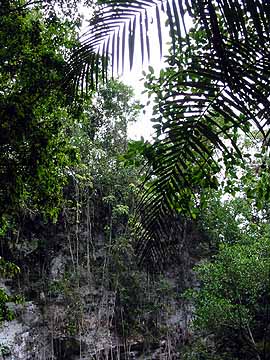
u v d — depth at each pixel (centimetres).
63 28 656
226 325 1105
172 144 250
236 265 1094
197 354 1195
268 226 1215
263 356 1141
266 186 541
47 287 1356
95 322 1350
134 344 1351
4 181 601
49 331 1301
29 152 615
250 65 211
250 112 219
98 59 252
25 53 630
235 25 201
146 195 264
